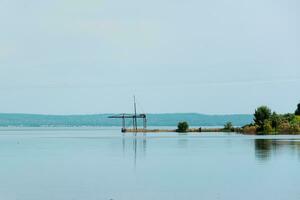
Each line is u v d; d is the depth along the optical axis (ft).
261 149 406.41
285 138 610.24
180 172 255.09
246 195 182.70
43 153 401.90
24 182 222.07
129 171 262.26
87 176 241.55
